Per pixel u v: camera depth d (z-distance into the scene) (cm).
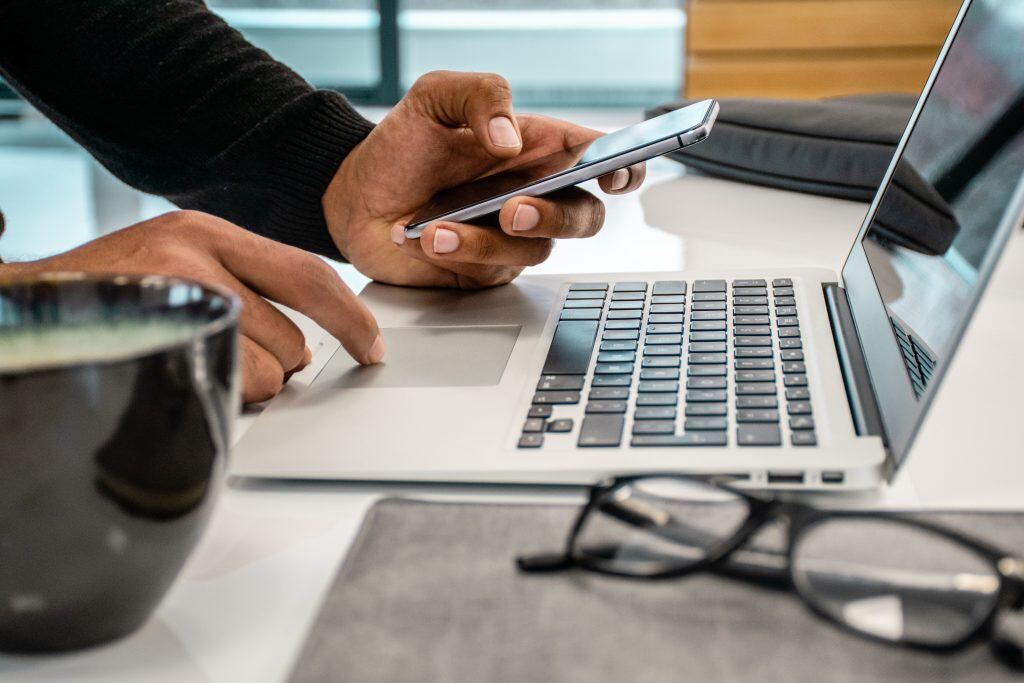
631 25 337
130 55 79
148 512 26
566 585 30
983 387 51
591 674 26
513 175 69
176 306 29
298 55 339
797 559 28
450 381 49
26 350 28
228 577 33
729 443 39
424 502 35
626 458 39
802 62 233
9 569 25
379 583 30
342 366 53
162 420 25
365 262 76
